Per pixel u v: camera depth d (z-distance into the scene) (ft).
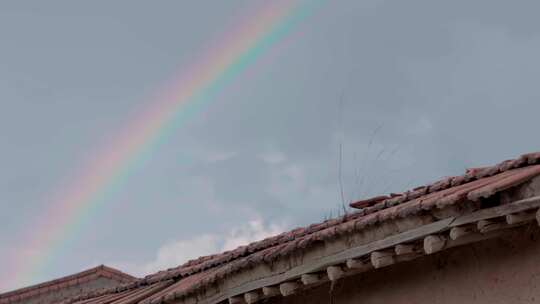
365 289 22.18
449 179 20.47
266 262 22.31
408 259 19.49
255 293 23.26
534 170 16.46
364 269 20.48
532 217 16.39
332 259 20.52
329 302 23.47
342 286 22.99
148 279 32.42
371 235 19.38
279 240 24.23
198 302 24.88
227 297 24.02
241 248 26.08
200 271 28.63
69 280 61.52
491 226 17.01
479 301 18.72
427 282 20.21
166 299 25.57
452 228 17.42
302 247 21.08
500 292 18.24
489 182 17.54
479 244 18.85
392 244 18.83
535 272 17.47
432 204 17.56
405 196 21.30
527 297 17.60
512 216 16.37
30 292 60.70
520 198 16.21
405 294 20.84
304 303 24.32
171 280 30.37
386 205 21.72
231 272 23.44
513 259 18.01
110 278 63.10
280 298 25.11
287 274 21.89
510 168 18.97
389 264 19.53
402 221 18.47
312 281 21.39
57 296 61.21
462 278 19.25
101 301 33.35
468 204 17.01
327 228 21.57
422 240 18.42
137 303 29.07
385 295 21.49
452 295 19.45
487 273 18.61
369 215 19.92
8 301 60.13
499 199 16.65
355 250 19.84
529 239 17.61
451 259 19.60
